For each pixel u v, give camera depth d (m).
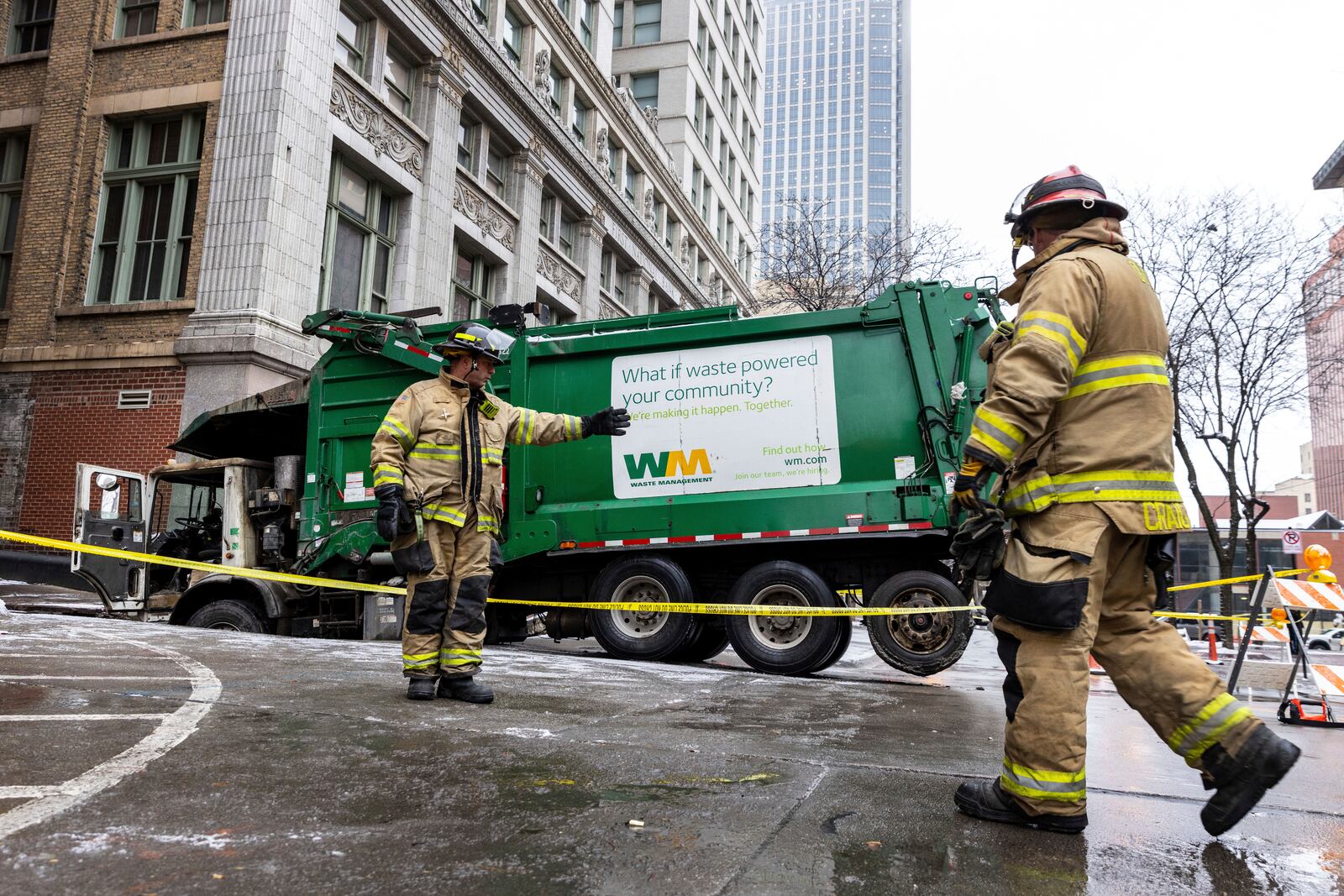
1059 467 2.53
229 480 9.28
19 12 17.25
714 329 8.12
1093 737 4.41
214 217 14.59
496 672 5.78
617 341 8.39
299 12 15.00
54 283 15.62
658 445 8.21
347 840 2.16
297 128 14.89
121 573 9.11
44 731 3.14
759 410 7.96
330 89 15.72
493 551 4.57
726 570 8.29
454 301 20.52
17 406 15.23
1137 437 2.52
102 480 9.04
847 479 7.68
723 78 41.75
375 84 17.09
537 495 8.45
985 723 4.68
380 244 17.66
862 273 23.83
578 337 8.57
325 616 9.05
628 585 8.26
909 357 7.62
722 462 8.00
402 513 4.27
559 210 25.00
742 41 44.56
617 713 4.27
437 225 18.62
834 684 6.66
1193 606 57.25
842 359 7.82
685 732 3.81
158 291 15.30
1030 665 2.52
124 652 5.63
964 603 7.30
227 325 14.05
